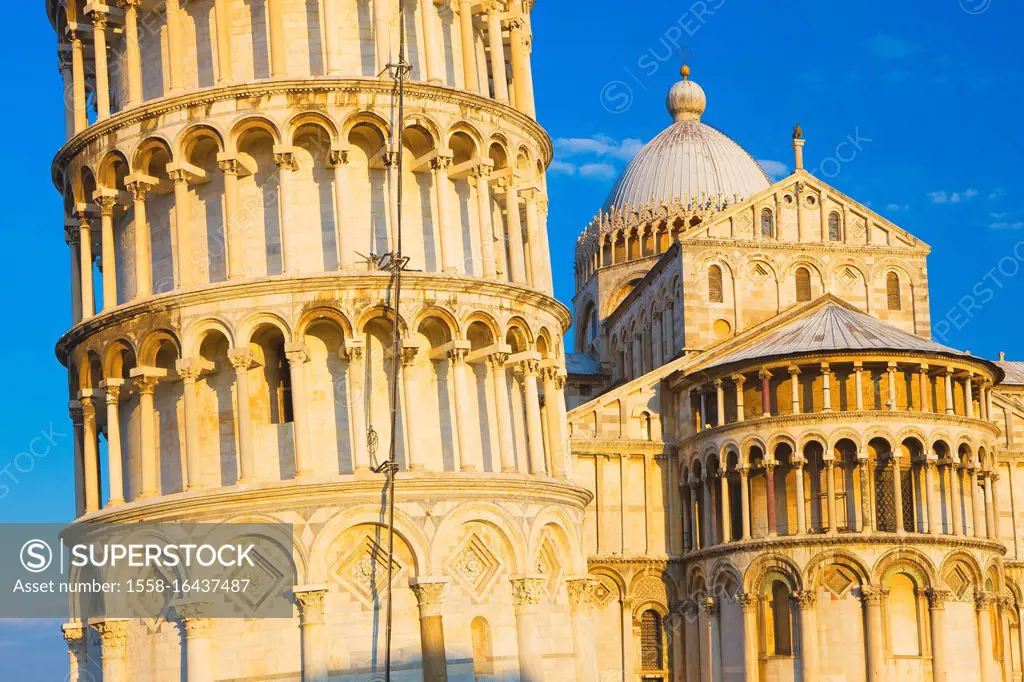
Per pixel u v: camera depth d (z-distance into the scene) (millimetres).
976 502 97375
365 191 76875
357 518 71562
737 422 98562
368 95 76062
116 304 78375
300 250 75750
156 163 78062
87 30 82188
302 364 73312
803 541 95000
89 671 76625
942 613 94375
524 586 74500
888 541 94125
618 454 104938
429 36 78938
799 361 97062
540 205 84750
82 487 80062
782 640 96750
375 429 74312
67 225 82375
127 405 78812
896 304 113062
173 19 77500
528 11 87875
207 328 74250
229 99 75688
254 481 72250
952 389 98000
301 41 78250
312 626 70375
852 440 95375
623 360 127562
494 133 79688
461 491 73375
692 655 102188
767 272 111938
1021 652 107375
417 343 74562
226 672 71125
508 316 77812
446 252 76500
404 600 72000
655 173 137375
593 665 78938
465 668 72125
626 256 132250
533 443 78062
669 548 104438
